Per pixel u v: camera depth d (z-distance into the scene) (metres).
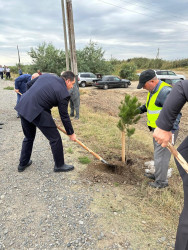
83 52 27.75
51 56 27.16
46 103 2.76
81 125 6.01
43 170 3.38
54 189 2.87
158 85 2.66
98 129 5.63
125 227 2.22
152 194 2.79
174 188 2.96
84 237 2.09
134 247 1.98
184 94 1.33
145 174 3.33
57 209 2.48
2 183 3.02
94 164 3.55
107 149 4.30
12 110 8.02
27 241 2.04
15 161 3.70
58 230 2.18
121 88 19.30
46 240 2.05
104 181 3.06
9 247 1.97
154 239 2.08
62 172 3.30
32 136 3.17
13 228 2.20
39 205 2.55
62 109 2.83
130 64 27.56
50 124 2.89
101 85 18.02
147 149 4.48
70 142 4.59
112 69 29.86
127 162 3.77
